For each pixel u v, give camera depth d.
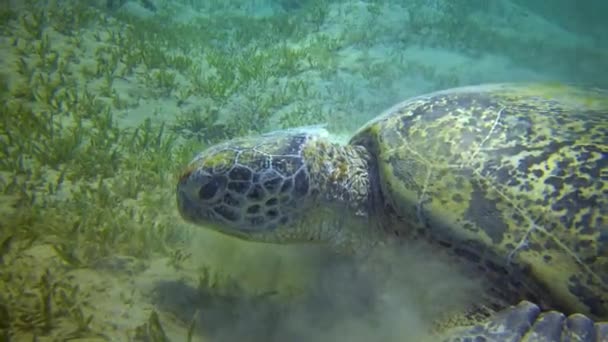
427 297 0.48
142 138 0.86
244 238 0.53
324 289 0.54
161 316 0.48
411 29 1.83
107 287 0.50
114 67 1.14
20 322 0.44
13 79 0.97
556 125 0.49
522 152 0.47
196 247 0.60
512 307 0.41
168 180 0.74
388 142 0.55
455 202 0.47
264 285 0.55
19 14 1.30
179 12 1.91
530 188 0.45
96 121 0.88
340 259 0.56
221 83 1.17
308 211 0.51
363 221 0.54
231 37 1.68
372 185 0.55
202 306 0.50
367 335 0.48
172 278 0.54
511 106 0.53
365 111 1.13
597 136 0.47
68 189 0.68
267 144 0.52
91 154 0.76
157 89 1.09
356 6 1.97
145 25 1.52
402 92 1.27
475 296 0.46
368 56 1.52
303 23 1.83
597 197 0.43
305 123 1.02
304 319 0.50
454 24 1.93
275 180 0.49
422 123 0.54
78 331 0.44
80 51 1.20
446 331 0.42
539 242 0.43
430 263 0.49
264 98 1.14
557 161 0.45
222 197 0.49
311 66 1.36
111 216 0.62
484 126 0.51
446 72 1.49
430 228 0.48
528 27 2.41
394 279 0.51
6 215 0.58
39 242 0.55
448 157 0.50
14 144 0.76
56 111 0.90
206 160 0.51
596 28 3.52
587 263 0.41
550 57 1.87
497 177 0.46
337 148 0.56
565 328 0.38
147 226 0.61
